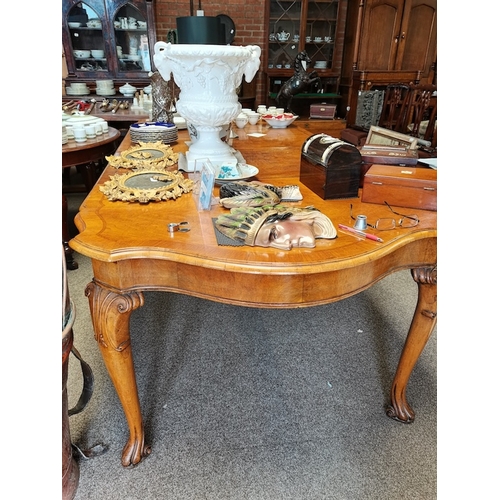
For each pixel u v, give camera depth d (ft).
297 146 5.93
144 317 5.98
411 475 3.66
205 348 5.33
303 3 12.42
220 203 3.39
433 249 3.25
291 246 2.61
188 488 3.50
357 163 3.43
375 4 11.91
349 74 13.01
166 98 6.84
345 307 6.36
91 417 4.17
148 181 3.89
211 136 4.26
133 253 2.63
